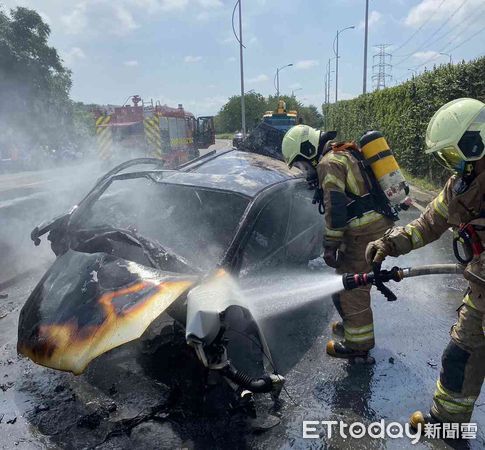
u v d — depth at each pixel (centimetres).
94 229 363
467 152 209
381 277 263
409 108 1258
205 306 250
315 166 337
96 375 316
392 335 382
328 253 317
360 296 327
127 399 292
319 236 510
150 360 327
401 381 319
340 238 314
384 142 320
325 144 334
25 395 300
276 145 587
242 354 329
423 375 325
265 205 357
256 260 353
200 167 462
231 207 414
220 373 260
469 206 217
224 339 266
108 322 270
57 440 261
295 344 371
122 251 354
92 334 269
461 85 948
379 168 316
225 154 524
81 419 274
